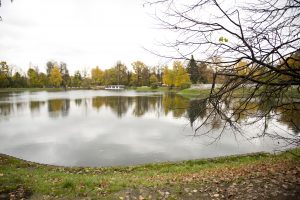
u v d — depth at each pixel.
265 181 6.88
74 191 6.62
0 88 92.62
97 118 26.41
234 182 7.06
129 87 113.19
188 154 13.50
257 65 2.98
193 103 3.60
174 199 6.15
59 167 11.07
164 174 9.23
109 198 6.21
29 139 17.12
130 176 9.09
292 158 9.64
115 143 15.98
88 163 12.33
